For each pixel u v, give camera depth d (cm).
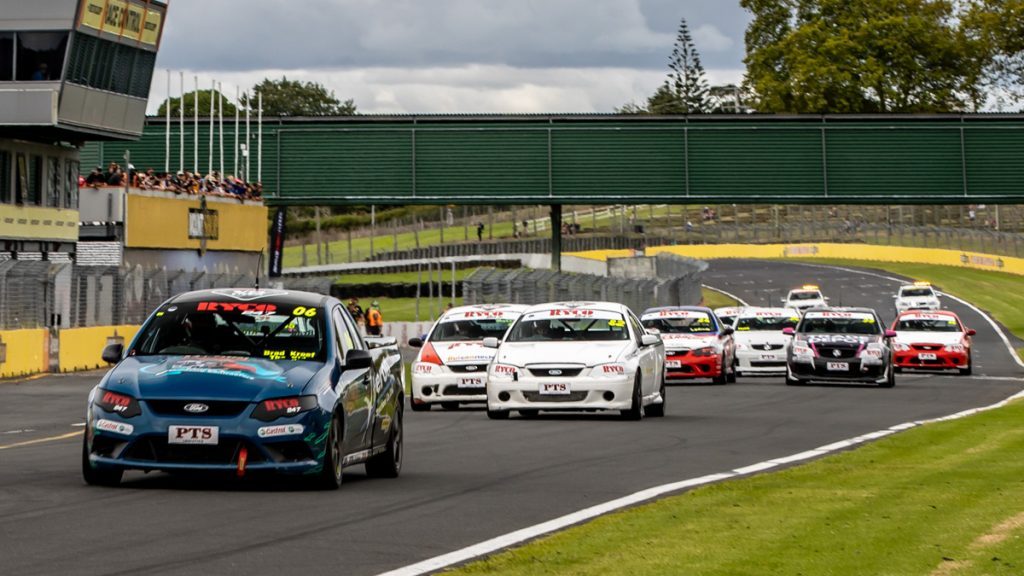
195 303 4378
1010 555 2948
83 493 4003
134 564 2858
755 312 13638
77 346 13012
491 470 4916
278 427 3947
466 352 8519
